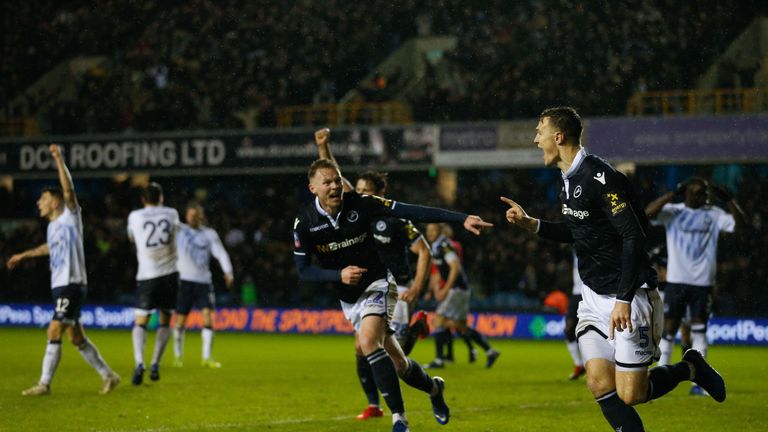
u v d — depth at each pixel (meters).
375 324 11.15
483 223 10.61
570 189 9.37
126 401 15.81
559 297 25.97
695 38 42.88
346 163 38.94
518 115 42.88
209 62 47.91
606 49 43.41
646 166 40.97
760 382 19.25
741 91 37.31
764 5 42.66
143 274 18.62
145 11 50.72
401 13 48.69
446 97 43.84
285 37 48.38
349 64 47.78
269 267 40.38
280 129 39.28
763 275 34.81
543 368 22.66
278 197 45.03
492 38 45.91
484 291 38.19
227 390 17.70
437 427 13.00
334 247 11.36
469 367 22.98
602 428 12.93
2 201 46.34
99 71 49.62
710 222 16.64
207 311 23.30
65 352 26.62
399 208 11.12
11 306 39.94
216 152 39.97
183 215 45.25
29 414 14.16
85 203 45.56
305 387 18.30
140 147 40.59
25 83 50.72
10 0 51.94
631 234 8.86
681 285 16.70
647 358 9.38
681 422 13.45
